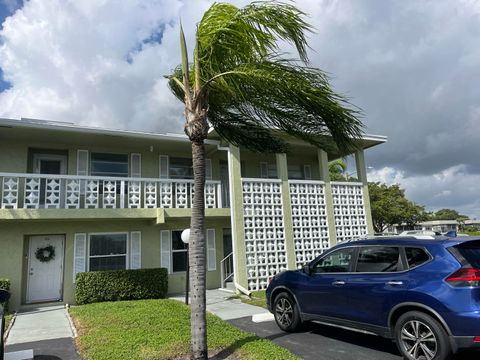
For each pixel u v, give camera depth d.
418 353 5.01
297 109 5.76
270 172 16.67
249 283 12.88
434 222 58.12
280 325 7.42
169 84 6.98
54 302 11.74
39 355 6.02
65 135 12.34
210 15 5.41
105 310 9.26
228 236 15.24
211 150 14.80
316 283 6.69
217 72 5.60
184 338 6.36
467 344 4.57
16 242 11.44
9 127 11.23
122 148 14.20
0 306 5.20
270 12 5.08
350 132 5.65
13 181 11.80
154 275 12.27
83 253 12.36
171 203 13.17
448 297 4.77
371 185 35.97
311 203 14.49
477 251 5.23
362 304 5.83
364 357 5.71
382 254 5.88
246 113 6.40
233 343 6.07
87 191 11.95
